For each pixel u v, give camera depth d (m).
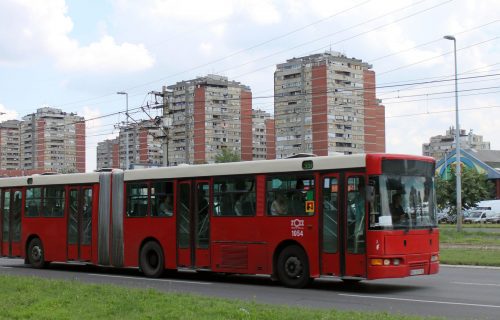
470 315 11.24
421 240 15.24
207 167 17.92
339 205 15.17
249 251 16.75
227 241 17.22
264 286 16.48
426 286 16.25
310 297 14.10
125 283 17.20
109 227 20.33
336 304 12.88
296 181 16.03
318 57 87.44
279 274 16.22
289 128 88.94
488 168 91.19
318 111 83.50
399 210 14.95
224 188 17.47
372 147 87.38
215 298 12.41
